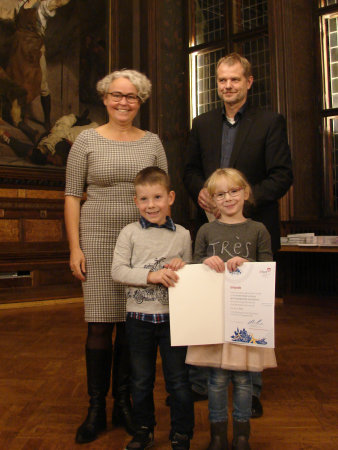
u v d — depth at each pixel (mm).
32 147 7605
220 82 2945
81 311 6453
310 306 6605
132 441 2197
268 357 2150
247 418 2113
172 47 8578
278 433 2445
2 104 7355
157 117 8344
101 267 2535
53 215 7598
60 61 7984
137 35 8750
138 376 2225
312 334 4797
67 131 8023
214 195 2330
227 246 2277
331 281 6590
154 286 2236
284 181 2875
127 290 2316
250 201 2744
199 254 2381
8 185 7207
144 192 2256
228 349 2088
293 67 6887
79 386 3250
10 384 3295
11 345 4449
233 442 2111
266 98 7648
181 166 8469
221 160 3068
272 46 6961
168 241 2295
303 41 7043
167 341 2221
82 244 2580
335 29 7016
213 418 2125
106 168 2549
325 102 7070
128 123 2635
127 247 2293
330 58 7055
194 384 2904
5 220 7094
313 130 7078
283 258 6949
